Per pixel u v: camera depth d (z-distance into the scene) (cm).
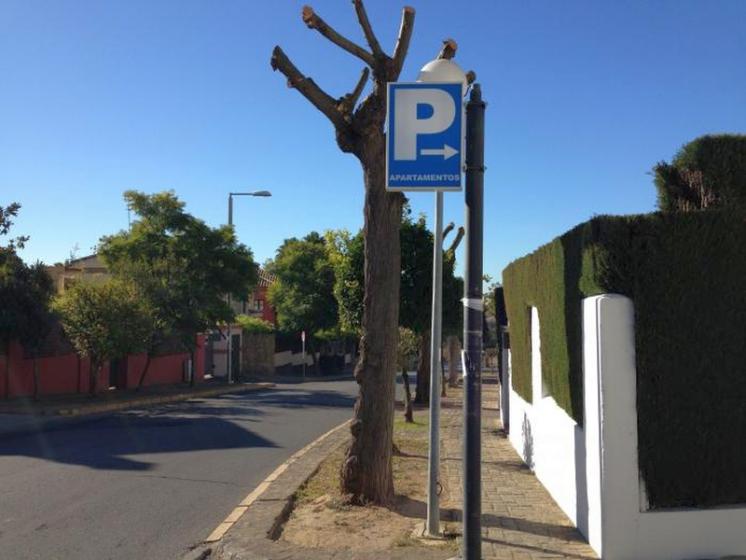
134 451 1273
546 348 834
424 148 632
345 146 777
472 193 569
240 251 3128
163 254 2919
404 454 1166
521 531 682
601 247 590
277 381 4006
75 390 2664
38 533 730
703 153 690
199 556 655
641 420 589
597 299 594
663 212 592
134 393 2656
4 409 2009
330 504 780
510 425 1306
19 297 2073
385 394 777
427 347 2206
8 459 1185
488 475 972
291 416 1919
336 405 2297
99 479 1009
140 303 2433
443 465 1058
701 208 673
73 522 773
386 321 774
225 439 1438
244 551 629
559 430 775
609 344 590
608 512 588
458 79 652
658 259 589
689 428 588
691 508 591
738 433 590
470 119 571
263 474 1046
